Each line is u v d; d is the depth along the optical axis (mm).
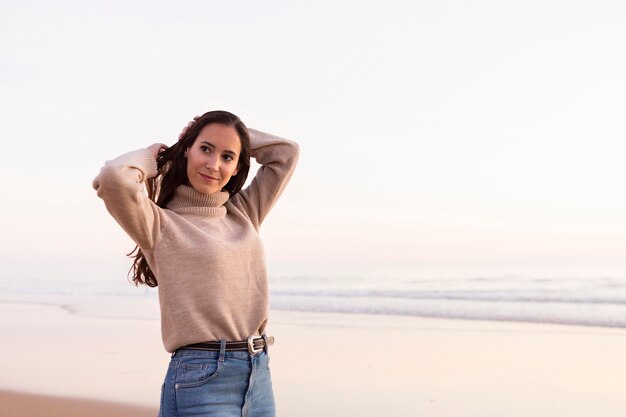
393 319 13055
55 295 20969
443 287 20438
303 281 24422
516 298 16656
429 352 9125
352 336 10648
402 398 6609
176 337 2713
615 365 8094
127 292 21734
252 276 2896
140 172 2719
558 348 9367
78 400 6688
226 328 2752
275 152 3283
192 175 2920
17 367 8430
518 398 6586
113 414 6195
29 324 12648
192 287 2721
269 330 11484
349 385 7184
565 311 13844
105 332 11273
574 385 7094
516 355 8844
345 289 20688
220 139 2906
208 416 2664
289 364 8359
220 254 2773
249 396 2770
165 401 2729
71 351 9484
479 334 10781
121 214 2590
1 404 6621
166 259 2725
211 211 2928
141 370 8039
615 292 17391
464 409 6211
